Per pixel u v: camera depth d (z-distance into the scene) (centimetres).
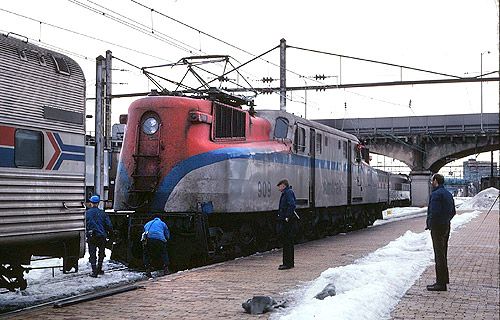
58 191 1079
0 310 1011
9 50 996
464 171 11288
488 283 1114
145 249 1384
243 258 1559
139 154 1512
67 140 1112
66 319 848
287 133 1883
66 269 1119
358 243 2023
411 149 7050
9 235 964
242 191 1572
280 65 2809
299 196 1958
